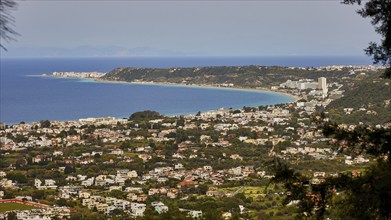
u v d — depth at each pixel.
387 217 17.03
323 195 18.27
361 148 18.88
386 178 17.08
